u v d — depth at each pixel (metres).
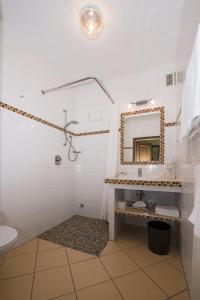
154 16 1.47
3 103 1.55
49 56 2.01
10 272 1.26
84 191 2.62
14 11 1.44
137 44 1.81
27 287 1.11
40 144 1.99
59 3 1.35
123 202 1.85
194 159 1.06
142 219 2.19
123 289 1.11
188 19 1.25
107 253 1.53
